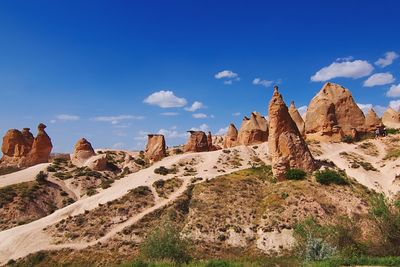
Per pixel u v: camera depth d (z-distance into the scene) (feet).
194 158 384.68
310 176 287.69
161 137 428.15
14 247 243.81
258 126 445.37
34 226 269.64
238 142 453.17
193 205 276.21
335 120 418.51
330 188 273.75
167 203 281.54
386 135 424.87
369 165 340.18
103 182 368.89
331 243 129.18
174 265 117.50
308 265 110.83
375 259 109.60
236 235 237.66
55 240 247.29
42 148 431.84
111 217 268.41
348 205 255.91
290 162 294.46
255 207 264.52
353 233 135.33
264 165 352.08
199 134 448.24
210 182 304.09
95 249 234.99
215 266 116.88
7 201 321.52
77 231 254.47
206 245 229.66
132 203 284.20
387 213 127.65
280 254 212.02
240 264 120.98
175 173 349.41
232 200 273.95
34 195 335.67
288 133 301.63
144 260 131.34
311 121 420.77
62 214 285.02
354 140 409.69
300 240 133.69
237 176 313.94
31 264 228.22
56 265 225.76
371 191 281.54
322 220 237.25
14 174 382.83
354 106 432.25
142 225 255.29
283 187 276.41
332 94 435.53
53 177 376.48
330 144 394.52
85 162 428.56
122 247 234.58
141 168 403.95
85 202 299.79
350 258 112.47
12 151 437.99
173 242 138.10
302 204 251.60
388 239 126.31
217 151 401.49
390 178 314.14
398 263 107.24
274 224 237.66
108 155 492.13
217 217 255.50
